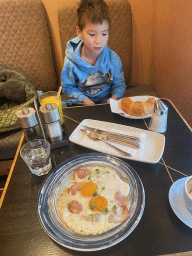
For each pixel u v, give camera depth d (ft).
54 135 2.60
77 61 4.43
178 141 2.56
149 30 5.97
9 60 5.59
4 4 4.99
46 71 5.92
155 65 6.08
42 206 1.88
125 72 6.05
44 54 5.69
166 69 5.28
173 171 2.16
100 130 2.79
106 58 4.63
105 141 2.61
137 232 1.65
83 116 3.24
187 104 4.45
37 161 2.20
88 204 1.86
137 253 1.52
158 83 6.03
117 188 1.97
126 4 5.16
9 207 1.96
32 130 2.65
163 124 2.68
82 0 4.01
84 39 4.06
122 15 5.25
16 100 5.18
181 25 4.19
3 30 5.23
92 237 1.62
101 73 4.73
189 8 3.81
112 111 3.19
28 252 1.60
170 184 2.02
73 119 3.18
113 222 1.70
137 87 5.85
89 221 1.73
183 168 2.18
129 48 5.72
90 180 2.06
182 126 2.82
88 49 4.41
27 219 1.83
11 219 1.84
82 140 2.67
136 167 2.25
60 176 2.15
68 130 2.95
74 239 1.61
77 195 1.95
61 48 6.18
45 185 2.07
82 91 4.93
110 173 2.13
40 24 5.33
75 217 1.76
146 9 5.64
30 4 5.07
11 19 5.14
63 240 1.60
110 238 1.58
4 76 5.19
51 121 2.46
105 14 3.75
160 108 2.58
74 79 4.79
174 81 4.91
